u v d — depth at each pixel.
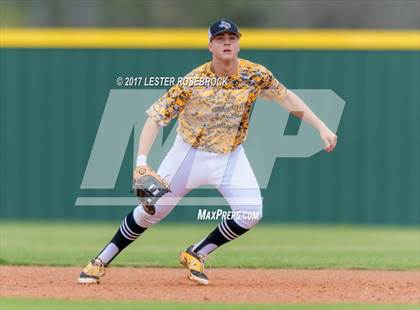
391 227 45.72
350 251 34.97
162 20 68.06
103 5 67.69
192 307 18.53
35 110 46.09
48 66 45.97
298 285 23.31
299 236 41.62
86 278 22.80
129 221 22.34
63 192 46.22
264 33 45.00
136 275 25.80
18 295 20.75
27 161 46.34
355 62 45.16
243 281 24.34
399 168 45.56
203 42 44.84
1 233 41.69
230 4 67.88
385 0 64.25
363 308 18.67
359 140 45.47
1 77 46.12
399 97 45.31
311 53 45.06
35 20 68.25
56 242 37.88
